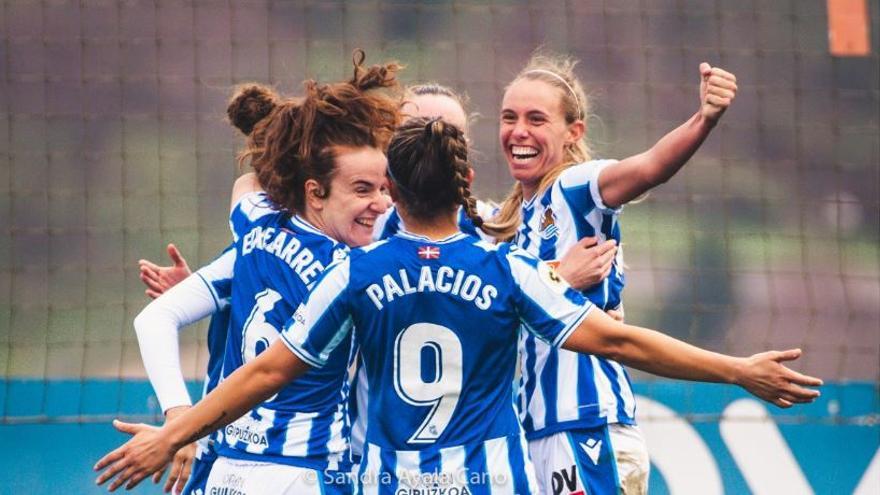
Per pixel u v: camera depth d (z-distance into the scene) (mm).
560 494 16469
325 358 13406
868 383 26594
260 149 15992
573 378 16500
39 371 45844
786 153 52219
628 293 46156
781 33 54750
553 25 52406
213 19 52281
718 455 25594
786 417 25828
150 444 13281
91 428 25203
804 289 47125
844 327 46156
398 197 13555
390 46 51156
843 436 25906
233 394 13297
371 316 13289
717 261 47938
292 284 14891
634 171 15438
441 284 13266
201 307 15539
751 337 45656
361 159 15117
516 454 13500
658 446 25578
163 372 15070
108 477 13391
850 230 50875
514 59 50875
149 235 48938
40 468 24875
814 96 53469
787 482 25547
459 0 51906
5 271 35156
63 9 52750
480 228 16219
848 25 40219
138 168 50719
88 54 52625
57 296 48562
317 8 52062
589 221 16250
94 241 49531
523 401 16844
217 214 49125
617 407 16594
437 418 13312
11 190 37594
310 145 15125
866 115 53219
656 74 52250
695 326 41312
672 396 25922
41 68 52500
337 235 15406
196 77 38656
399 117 15430
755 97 53000
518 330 13680
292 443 14594
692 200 48094
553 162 16875
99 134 51781
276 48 51750
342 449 14922
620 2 52906
